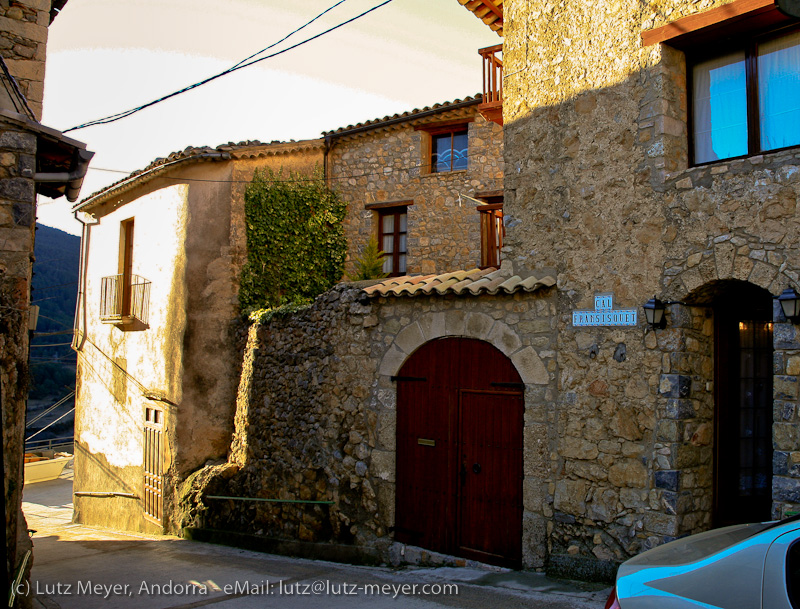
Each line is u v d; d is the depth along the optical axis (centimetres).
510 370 717
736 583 298
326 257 1355
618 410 631
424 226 1288
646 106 634
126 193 1463
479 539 725
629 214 641
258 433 1028
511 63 752
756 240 561
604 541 630
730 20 574
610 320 643
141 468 1320
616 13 660
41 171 701
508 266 737
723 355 642
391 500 805
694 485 607
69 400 3484
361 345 855
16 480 563
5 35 675
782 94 579
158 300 1307
